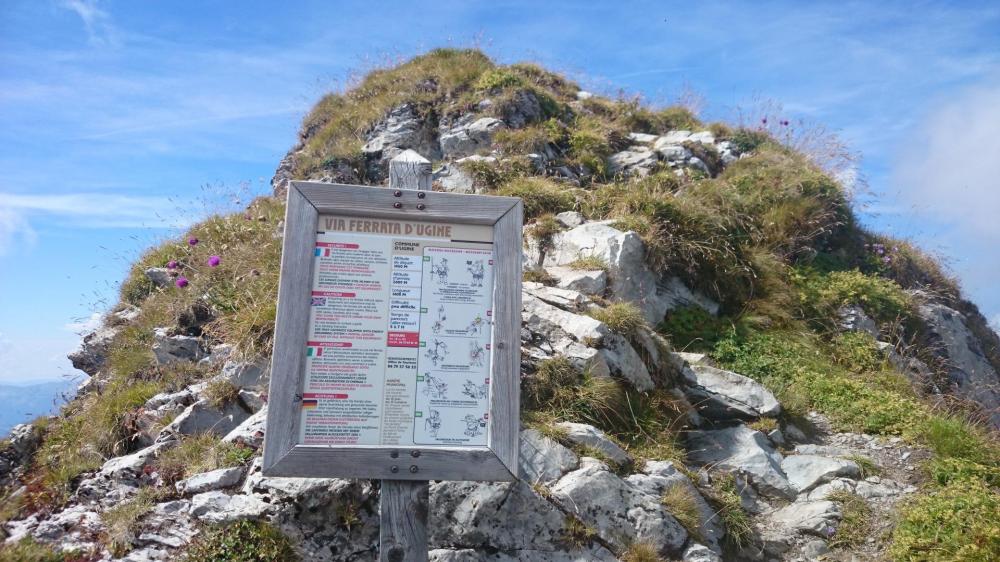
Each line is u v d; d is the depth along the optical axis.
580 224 9.58
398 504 4.27
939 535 5.40
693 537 5.51
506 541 5.05
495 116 13.27
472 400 4.43
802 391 8.05
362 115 14.48
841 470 6.53
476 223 4.62
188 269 9.64
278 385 4.20
